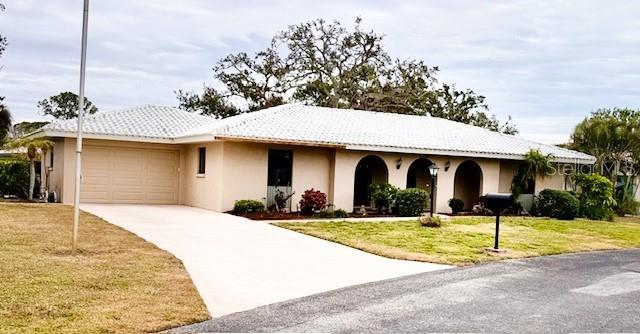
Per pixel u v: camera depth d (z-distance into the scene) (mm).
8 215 15242
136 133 21719
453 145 22922
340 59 41281
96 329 5906
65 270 8625
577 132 28281
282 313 7023
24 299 6863
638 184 28875
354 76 40938
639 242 16188
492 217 21062
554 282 9719
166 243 12031
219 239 12977
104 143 21703
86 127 21203
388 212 20984
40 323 6000
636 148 26562
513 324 6879
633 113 32656
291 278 9195
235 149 19547
